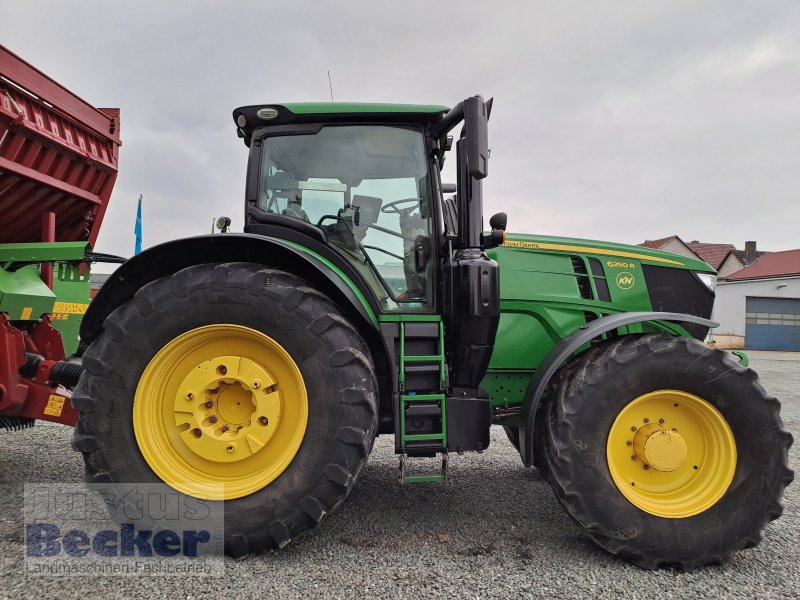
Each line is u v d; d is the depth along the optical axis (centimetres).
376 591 195
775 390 848
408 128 275
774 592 203
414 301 269
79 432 224
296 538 226
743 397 231
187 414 230
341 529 254
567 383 241
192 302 227
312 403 223
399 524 262
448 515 275
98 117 380
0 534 235
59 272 442
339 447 219
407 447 238
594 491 223
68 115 345
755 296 2284
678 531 221
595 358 242
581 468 225
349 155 277
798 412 619
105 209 393
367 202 276
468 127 231
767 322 2288
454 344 250
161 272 247
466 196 250
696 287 307
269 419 227
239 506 218
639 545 221
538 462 252
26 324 321
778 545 246
